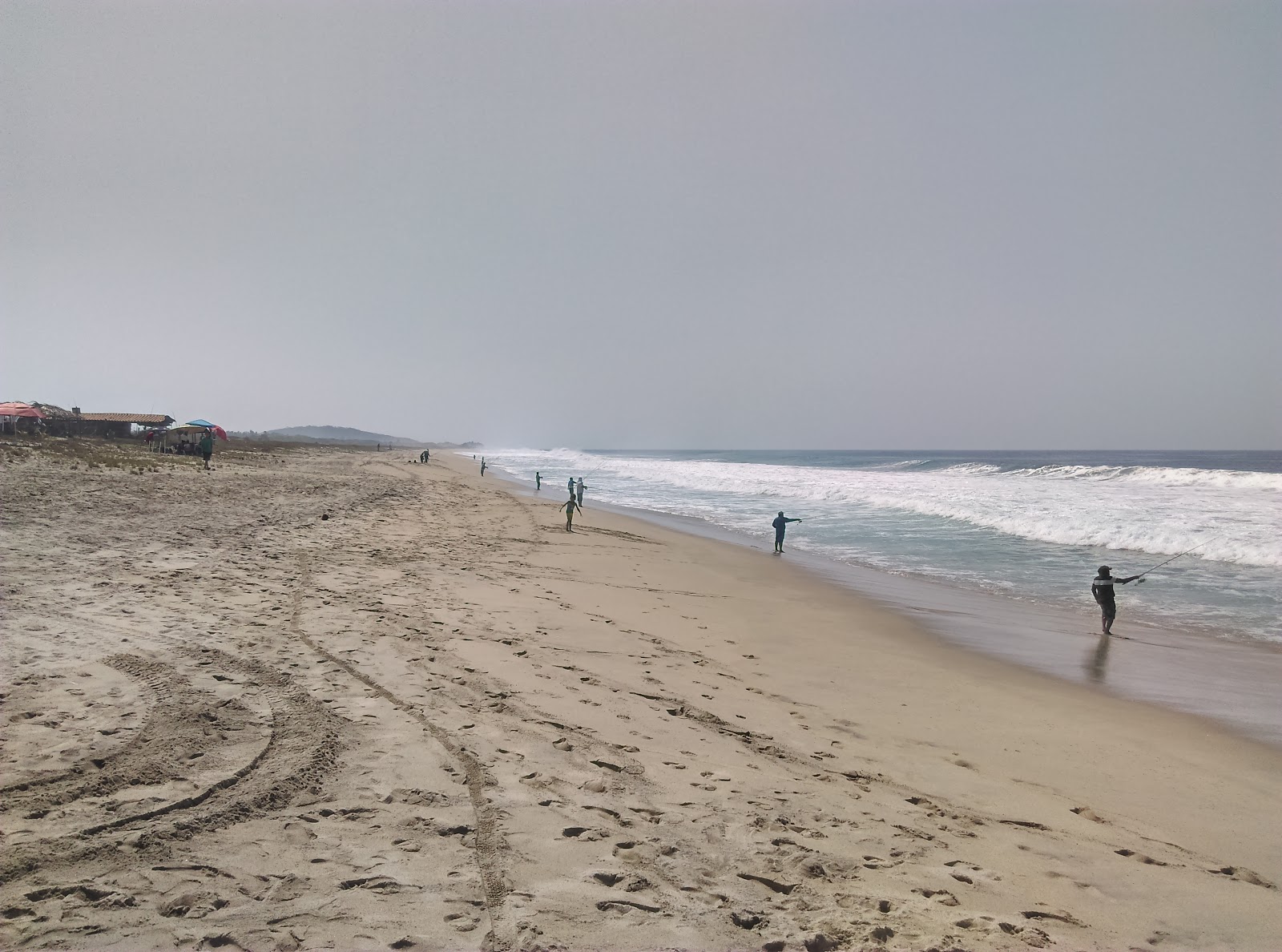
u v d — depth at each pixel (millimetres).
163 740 4570
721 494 41000
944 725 6902
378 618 8570
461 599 10391
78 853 3295
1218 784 5855
